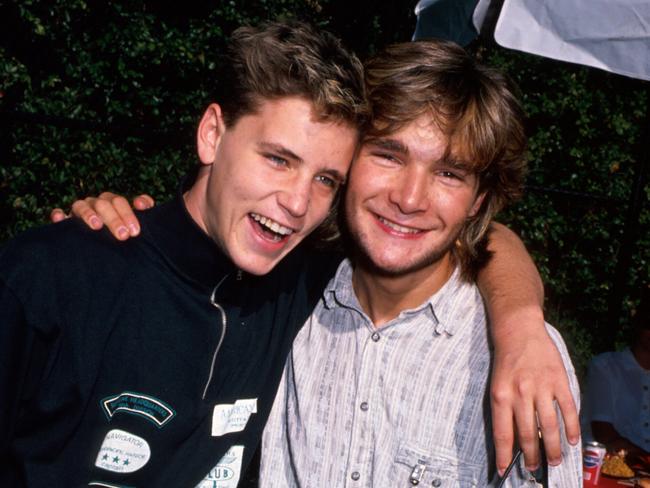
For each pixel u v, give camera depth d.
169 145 5.84
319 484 1.84
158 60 5.89
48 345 1.64
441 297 1.85
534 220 6.80
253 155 1.67
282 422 1.97
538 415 1.48
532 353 1.56
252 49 1.67
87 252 1.69
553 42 2.68
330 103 1.61
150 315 1.73
